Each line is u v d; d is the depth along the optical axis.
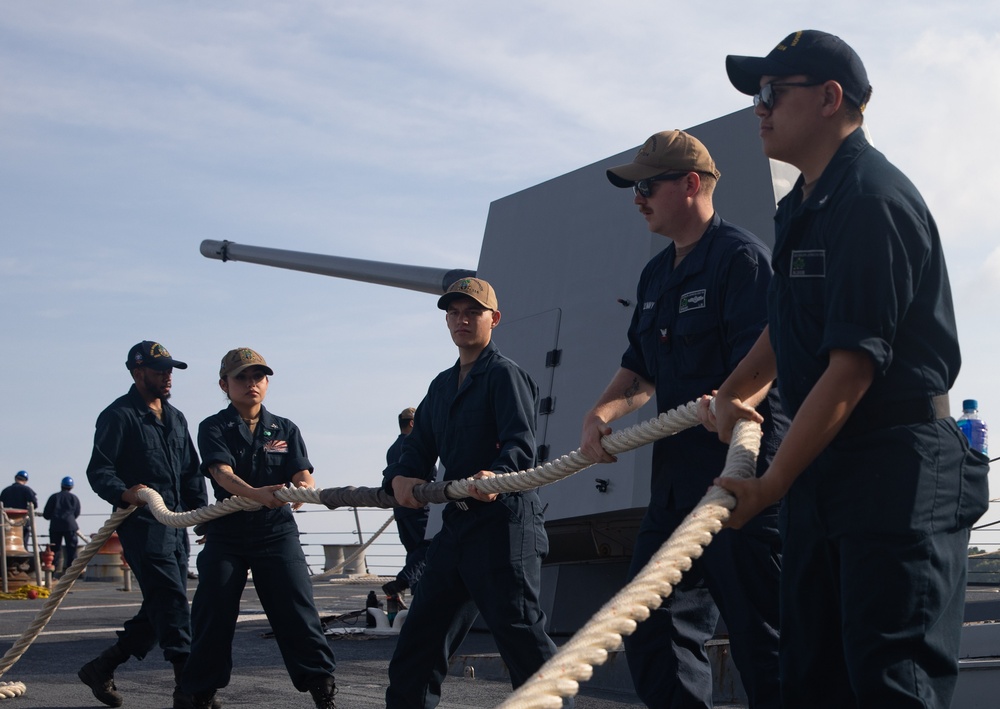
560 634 8.51
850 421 2.69
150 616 6.52
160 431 6.86
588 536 8.30
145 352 6.91
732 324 4.09
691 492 4.16
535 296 8.91
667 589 2.30
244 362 6.11
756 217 7.56
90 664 6.56
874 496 2.65
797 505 2.81
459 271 11.56
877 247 2.61
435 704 4.89
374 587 15.58
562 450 8.27
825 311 2.75
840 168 2.78
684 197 4.30
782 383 2.89
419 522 10.16
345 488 5.35
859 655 2.65
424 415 5.16
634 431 4.07
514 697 2.06
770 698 3.88
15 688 6.84
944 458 2.67
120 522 6.69
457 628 4.91
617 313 8.24
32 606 13.44
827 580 2.81
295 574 5.98
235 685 7.13
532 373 8.68
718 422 3.23
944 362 2.71
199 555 6.08
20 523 17.25
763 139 2.93
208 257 14.79
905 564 2.62
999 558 9.52
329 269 12.88
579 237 8.73
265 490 5.72
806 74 2.85
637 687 4.23
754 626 3.90
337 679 7.30
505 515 4.72
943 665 2.65
